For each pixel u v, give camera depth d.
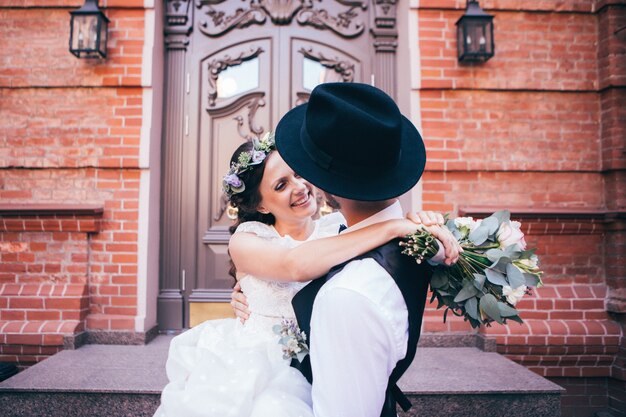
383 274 0.95
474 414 2.29
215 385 1.14
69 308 3.07
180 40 3.58
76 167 3.23
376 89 1.02
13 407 2.28
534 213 3.16
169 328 3.46
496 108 3.34
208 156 3.58
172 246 3.51
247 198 1.49
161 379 2.42
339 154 0.96
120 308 3.17
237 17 3.62
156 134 3.39
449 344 3.12
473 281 1.07
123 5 3.26
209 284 3.52
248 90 3.62
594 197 3.35
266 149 1.43
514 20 3.38
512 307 1.10
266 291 1.38
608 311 3.19
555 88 3.34
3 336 3.00
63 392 2.28
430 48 3.32
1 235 3.17
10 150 3.24
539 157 3.33
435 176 3.30
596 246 3.29
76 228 3.14
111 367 2.62
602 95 3.37
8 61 3.27
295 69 3.62
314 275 1.09
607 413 3.14
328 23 3.62
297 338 1.17
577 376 3.17
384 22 3.61
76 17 3.12
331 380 0.88
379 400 0.91
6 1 3.27
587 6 3.38
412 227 1.00
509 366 2.68
